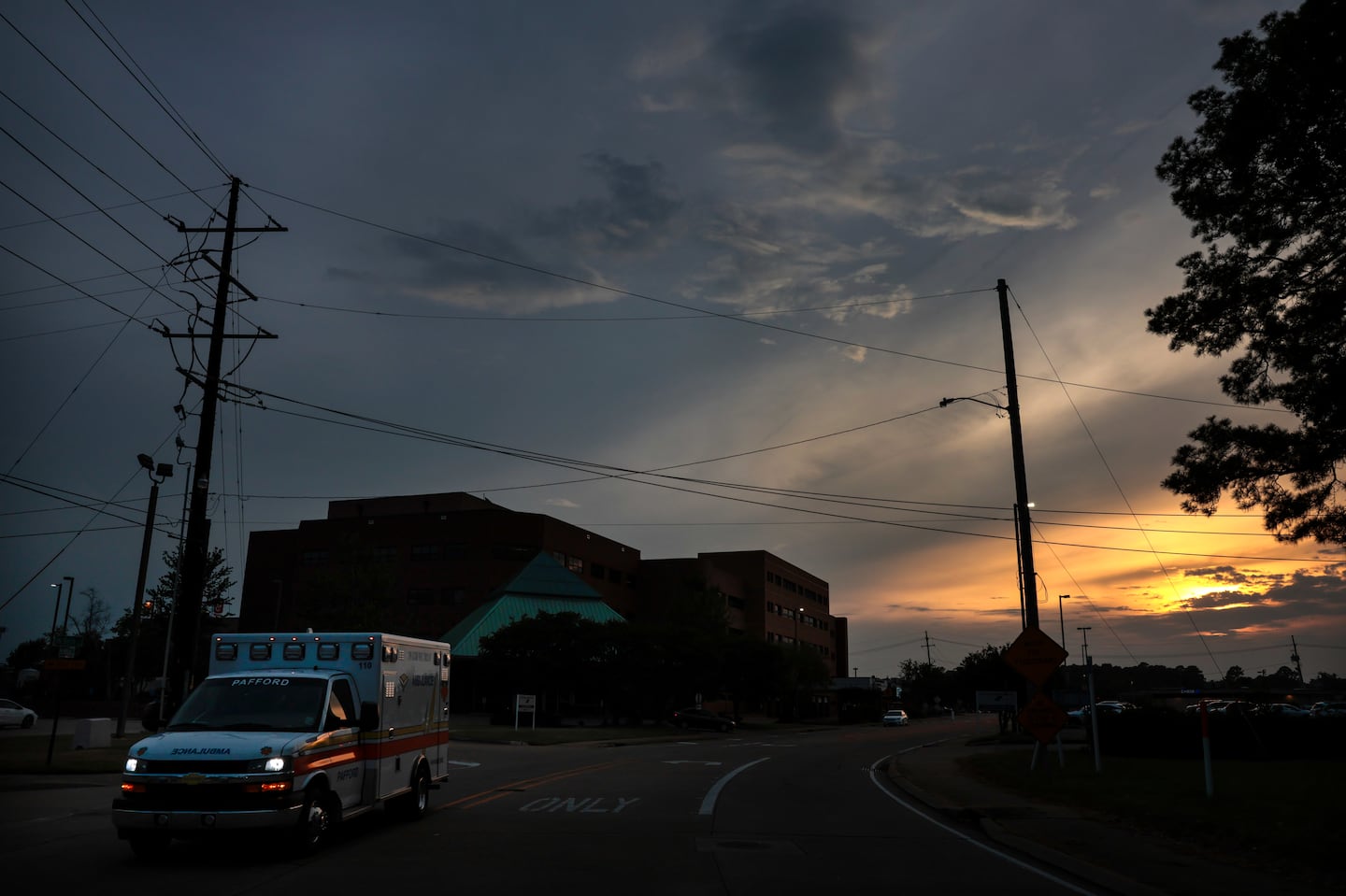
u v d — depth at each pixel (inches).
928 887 382.9
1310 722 1131.9
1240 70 663.8
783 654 2628.0
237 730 425.7
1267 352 681.0
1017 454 956.0
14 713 1652.3
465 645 2332.7
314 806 422.3
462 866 398.9
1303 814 581.3
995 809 650.2
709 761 1136.8
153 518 1363.2
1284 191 661.9
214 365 889.5
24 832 479.8
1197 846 499.2
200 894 333.7
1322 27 614.2
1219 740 1126.4
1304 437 661.9
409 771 534.3
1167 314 717.3
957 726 3093.0
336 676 474.6
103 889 341.1
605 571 3341.5
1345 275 647.1
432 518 2997.0
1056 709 882.8
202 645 2394.2
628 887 362.6
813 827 565.3
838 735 2219.5
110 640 2509.8
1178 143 704.4
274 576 3336.6
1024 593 941.2
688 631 2389.3
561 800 669.3
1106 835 537.0
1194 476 697.6
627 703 2352.4
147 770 394.3
